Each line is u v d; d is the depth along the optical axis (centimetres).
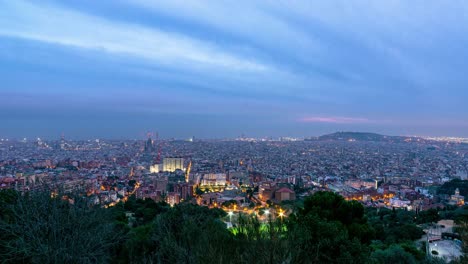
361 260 1192
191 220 1255
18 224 1161
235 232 999
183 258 1005
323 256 1169
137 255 1409
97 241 1163
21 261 1164
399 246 1956
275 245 808
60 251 1041
